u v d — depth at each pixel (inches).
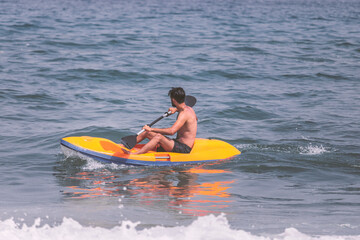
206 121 1013.2
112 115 1053.8
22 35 2427.4
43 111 1069.1
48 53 1918.1
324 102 1222.3
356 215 471.2
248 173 679.1
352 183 631.2
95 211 478.6
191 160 740.7
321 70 1706.4
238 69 1697.8
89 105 1144.8
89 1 6299.2
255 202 531.2
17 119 991.0
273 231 404.8
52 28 2792.8
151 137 749.3
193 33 2765.7
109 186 606.2
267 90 1375.5
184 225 424.5
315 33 2938.0
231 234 374.9
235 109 1123.9
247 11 4931.1
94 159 724.7
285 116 1071.6
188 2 6688.0
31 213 466.3
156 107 1143.0
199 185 613.3
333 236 382.3
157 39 2464.3
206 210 490.0
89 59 1809.8
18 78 1418.6
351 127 975.0
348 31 3088.1
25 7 4591.5
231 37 2630.4
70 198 542.3
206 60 1873.8
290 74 1628.9
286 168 703.7
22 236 370.3
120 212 474.3
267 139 885.2
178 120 744.3
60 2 5831.7
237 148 822.5
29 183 614.9
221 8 5349.4
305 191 587.8
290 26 3361.2
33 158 740.7
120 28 2910.9
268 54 2078.0
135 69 1635.1
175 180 640.4
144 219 447.2
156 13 4315.9
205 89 1375.5
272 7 5905.5
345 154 786.2
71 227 390.3
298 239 374.0
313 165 721.0
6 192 568.7
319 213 481.4
